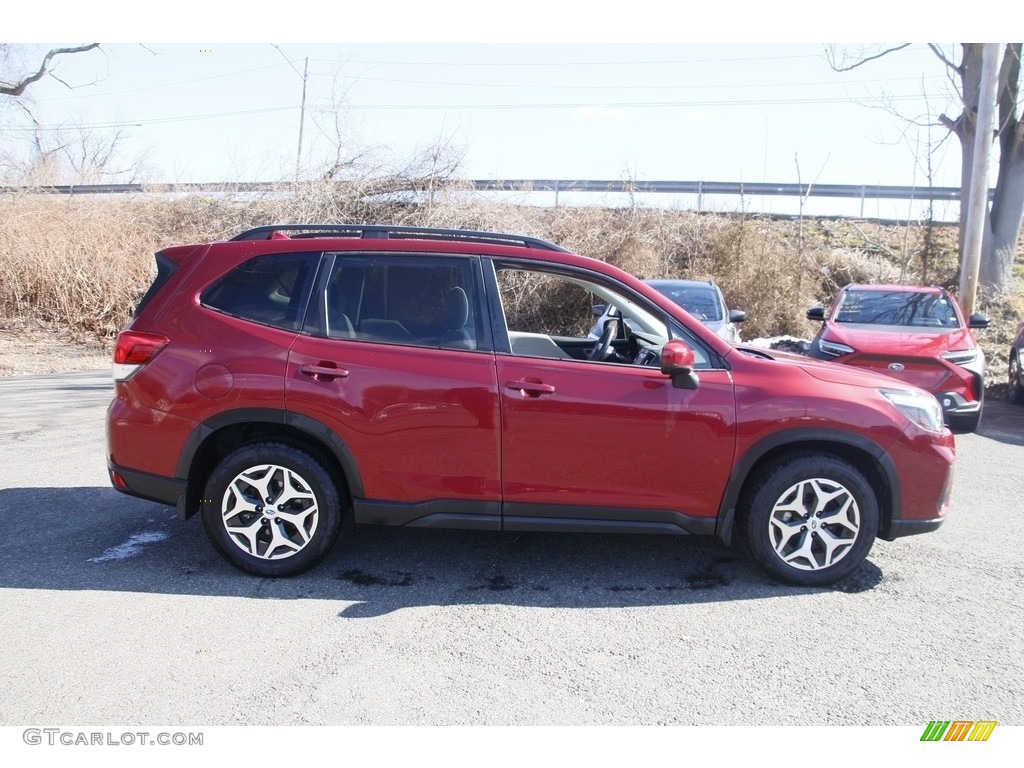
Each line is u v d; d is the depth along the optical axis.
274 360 4.15
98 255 15.34
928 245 17.33
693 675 3.37
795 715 3.08
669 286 12.03
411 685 3.25
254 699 3.12
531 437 4.11
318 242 4.36
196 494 4.32
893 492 4.22
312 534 4.22
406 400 4.11
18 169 18.81
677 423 4.10
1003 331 14.66
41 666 3.32
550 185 19.48
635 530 4.20
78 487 5.88
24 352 13.45
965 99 15.92
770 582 4.36
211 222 18.58
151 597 4.02
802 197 18.56
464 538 4.95
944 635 3.76
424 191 18.73
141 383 4.23
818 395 4.15
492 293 4.25
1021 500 6.12
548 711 3.08
